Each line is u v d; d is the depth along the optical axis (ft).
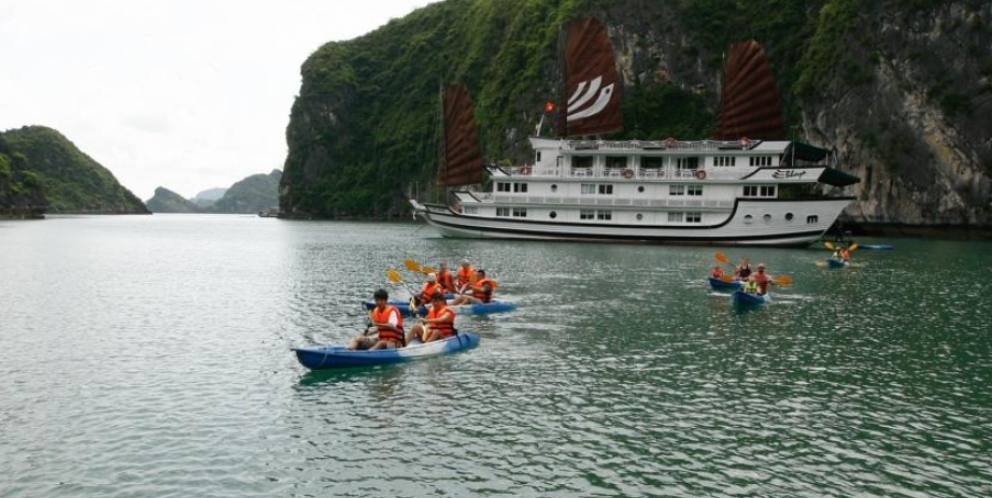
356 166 583.99
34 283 106.22
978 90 249.75
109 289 99.09
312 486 32.37
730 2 410.72
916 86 264.72
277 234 280.72
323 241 222.69
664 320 73.05
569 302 84.84
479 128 486.38
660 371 52.29
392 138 563.07
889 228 271.69
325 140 589.73
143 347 60.39
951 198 251.60
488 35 543.80
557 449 36.81
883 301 87.25
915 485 32.86
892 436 39.06
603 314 76.54
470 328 68.08
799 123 327.67
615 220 193.47
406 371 51.62
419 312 74.02
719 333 66.44
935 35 262.47
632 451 36.63
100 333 66.49
